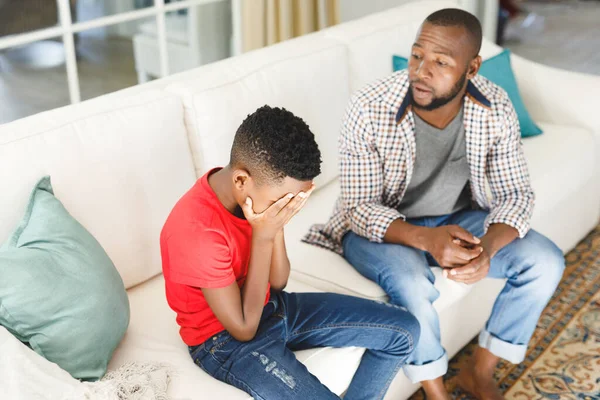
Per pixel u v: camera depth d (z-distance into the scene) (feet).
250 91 6.67
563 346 7.50
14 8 8.10
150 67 9.79
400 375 6.21
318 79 7.32
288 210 4.64
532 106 9.32
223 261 4.71
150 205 5.91
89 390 4.29
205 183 4.91
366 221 6.09
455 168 6.31
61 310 4.69
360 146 6.12
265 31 10.68
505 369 7.14
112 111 5.79
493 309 6.35
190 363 5.07
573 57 16.58
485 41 9.31
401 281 5.74
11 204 5.13
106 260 5.17
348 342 5.38
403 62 8.09
